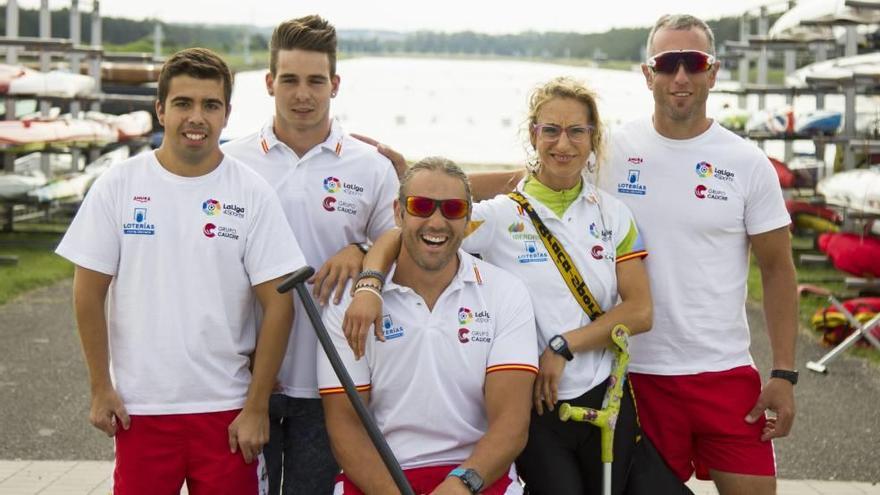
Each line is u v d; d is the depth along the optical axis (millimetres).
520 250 4086
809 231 16703
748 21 18359
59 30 33938
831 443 6977
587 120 4035
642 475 4156
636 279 4141
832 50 18031
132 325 3816
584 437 4039
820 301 11242
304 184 4238
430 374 3838
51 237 15375
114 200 3824
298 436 4262
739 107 18375
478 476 3693
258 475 3951
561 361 3955
